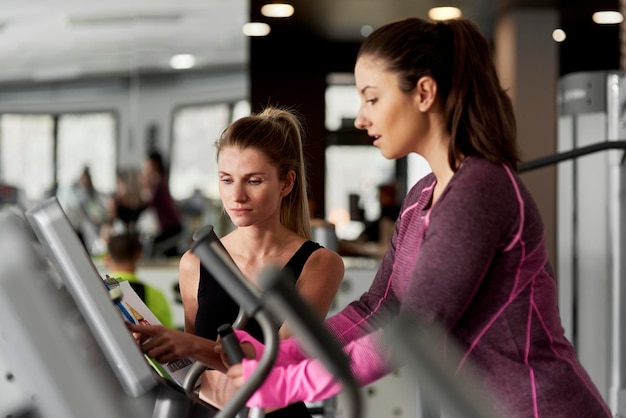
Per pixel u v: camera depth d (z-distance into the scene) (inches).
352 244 356.8
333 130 437.4
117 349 57.9
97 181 381.4
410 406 163.2
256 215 81.7
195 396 72.0
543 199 300.4
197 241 51.8
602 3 315.0
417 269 63.9
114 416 58.6
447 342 62.9
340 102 436.8
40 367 58.1
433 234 64.1
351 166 440.5
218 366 65.2
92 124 380.2
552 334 67.5
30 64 372.5
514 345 65.8
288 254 84.7
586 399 67.4
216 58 378.9
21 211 58.3
